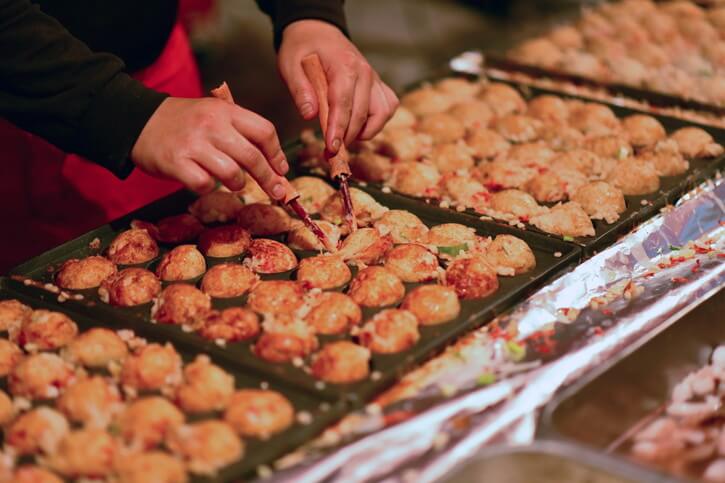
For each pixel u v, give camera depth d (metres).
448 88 2.90
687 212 2.16
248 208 2.19
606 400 1.63
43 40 1.81
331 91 2.10
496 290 1.86
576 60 3.04
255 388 1.60
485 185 2.35
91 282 1.95
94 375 1.67
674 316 1.78
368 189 2.32
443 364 1.64
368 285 1.84
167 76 2.73
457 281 1.85
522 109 2.78
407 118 2.71
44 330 1.76
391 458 1.42
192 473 1.41
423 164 2.40
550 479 1.37
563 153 2.45
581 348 1.68
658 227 2.09
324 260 1.95
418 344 1.68
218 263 2.05
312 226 2.01
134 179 2.69
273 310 1.82
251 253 2.02
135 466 1.39
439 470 1.40
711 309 1.89
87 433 1.46
